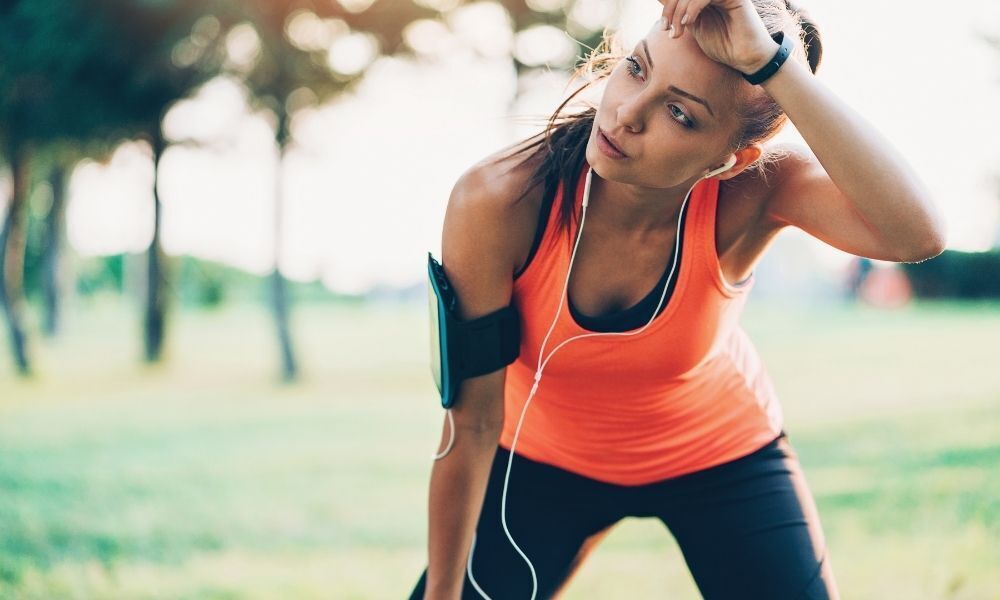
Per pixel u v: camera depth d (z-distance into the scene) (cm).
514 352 184
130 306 4456
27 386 1330
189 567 424
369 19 1285
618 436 202
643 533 480
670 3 144
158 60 1319
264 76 1377
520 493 210
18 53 1266
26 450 777
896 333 1695
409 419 980
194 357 1883
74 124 1370
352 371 1596
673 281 177
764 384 218
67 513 532
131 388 1328
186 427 931
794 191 175
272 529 504
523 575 203
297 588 390
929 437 688
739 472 204
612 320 180
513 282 180
